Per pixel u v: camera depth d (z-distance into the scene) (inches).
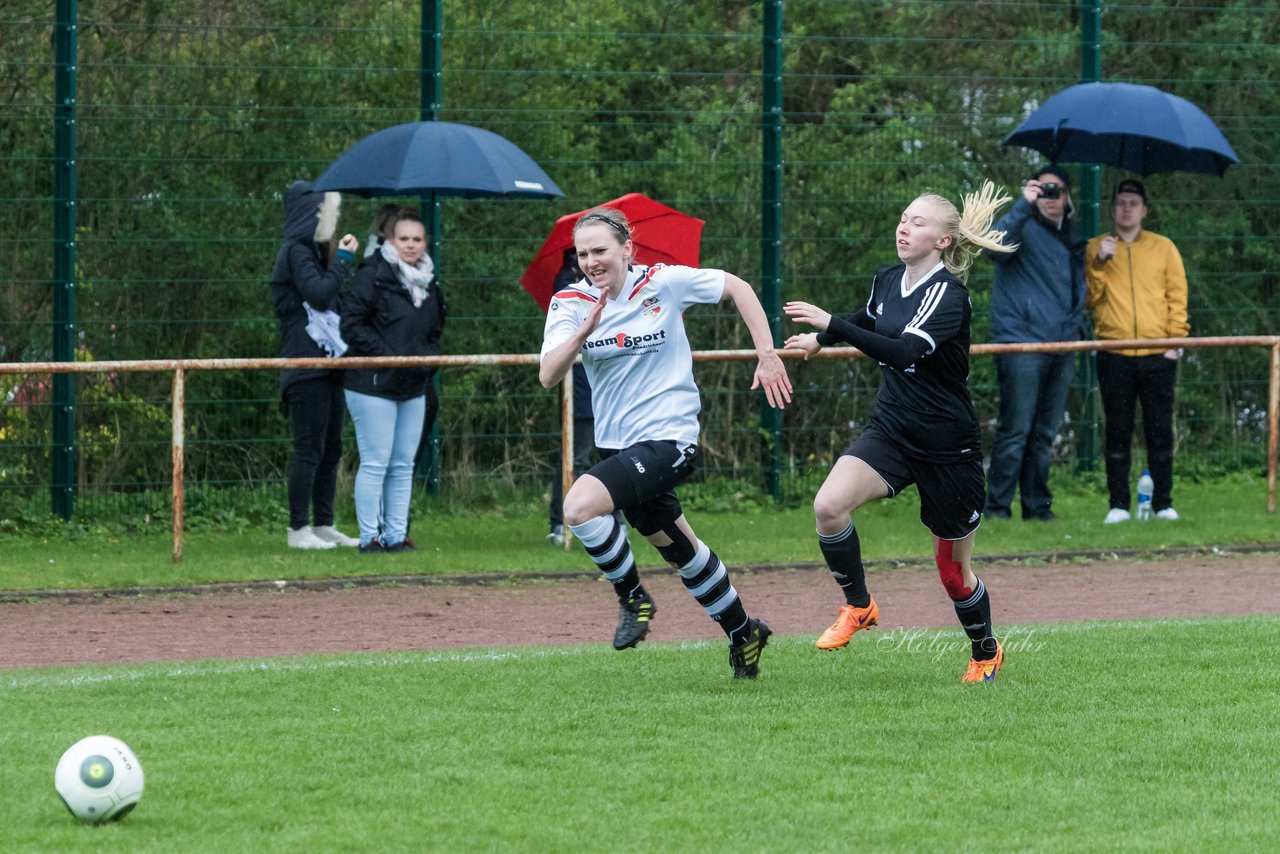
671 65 1866.4
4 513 1668.3
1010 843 618.5
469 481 1820.9
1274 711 840.3
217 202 1736.0
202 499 1727.4
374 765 729.0
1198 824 644.1
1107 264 1747.0
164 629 1179.9
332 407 1569.9
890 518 1823.3
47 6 1689.2
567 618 1234.6
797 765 729.6
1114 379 1731.1
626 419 903.1
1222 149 1683.1
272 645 1117.1
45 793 685.3
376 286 1493.6
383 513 1551.4
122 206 1713.8
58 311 1690.5
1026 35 1990.7
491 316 1817.2
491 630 1181.1
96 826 637.9
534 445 1845.5
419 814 653.9
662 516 910.4
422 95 1784.0
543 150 1827.0
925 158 1945.1
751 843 617.3
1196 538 1622.8
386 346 1499.8
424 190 1589.6
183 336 1734.7
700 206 1876.2
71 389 1681.8
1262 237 2059.5
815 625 1202.6
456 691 903.7
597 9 1851.6
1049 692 889.5
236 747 761.6
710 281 908.0
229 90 1736.0
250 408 1750.7
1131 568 1496.1
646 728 801.6
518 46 1819.6
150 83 1715.1
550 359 872.9
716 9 1887.3
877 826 638.5
